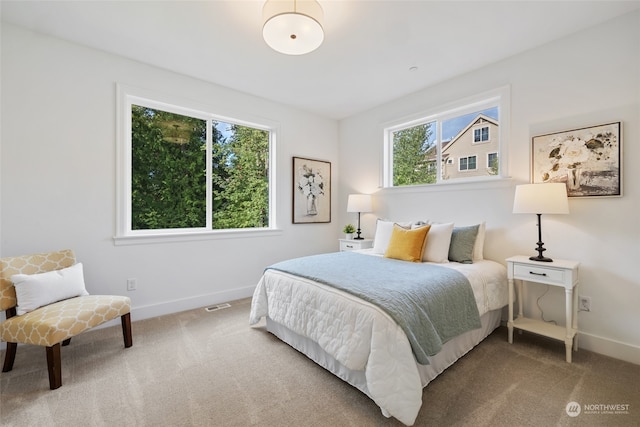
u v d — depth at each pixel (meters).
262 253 3.60
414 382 1.37
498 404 1.53
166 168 2.99
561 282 2.01
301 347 2.08
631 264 2.00
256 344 2.24
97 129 2.49
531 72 2.46
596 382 1.73
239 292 3.39
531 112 2.46
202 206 3.24
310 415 1.46
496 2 1.90
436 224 2.79
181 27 2.17
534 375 1.80
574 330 2.09
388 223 3.11
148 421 1.41
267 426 1.39
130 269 2.67
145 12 2.00
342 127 4.36
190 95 2.99
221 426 1.38
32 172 2.22
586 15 2.03
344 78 3.02
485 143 2.88
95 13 2.01
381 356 1.42
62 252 2.20
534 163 2.43
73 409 1.49
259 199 3.72
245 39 2.32
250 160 3.64
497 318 2.52
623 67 2.02
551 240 2.35
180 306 2.95
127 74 2.62
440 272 2.08
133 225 2.79
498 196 2.67
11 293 1.87
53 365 1.65
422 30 2.20
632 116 1.98
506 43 2.38
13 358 1.82
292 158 3.88
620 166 2.02
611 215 2.07
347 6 1.93
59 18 2.07
